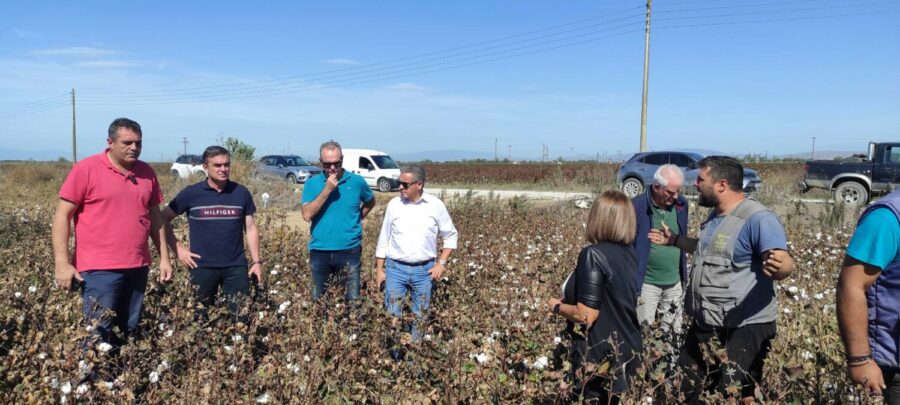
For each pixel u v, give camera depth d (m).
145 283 4.79
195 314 4.84
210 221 5.17
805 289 6.39
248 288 5.33
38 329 4.55
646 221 4.94
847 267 2.92
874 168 16.86
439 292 5.78
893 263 2.88
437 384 3.89
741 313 3.71
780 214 12.89
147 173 4.79
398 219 5.36
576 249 8.17
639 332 3.50
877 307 2.95
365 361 4.06
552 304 3.60
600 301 3.38
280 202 17.45
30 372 3.86
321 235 5.49
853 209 12.24
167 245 5.09
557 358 3.95
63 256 4.35
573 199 15.52
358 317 4.59
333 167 5.33
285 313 4.78
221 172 5.14
